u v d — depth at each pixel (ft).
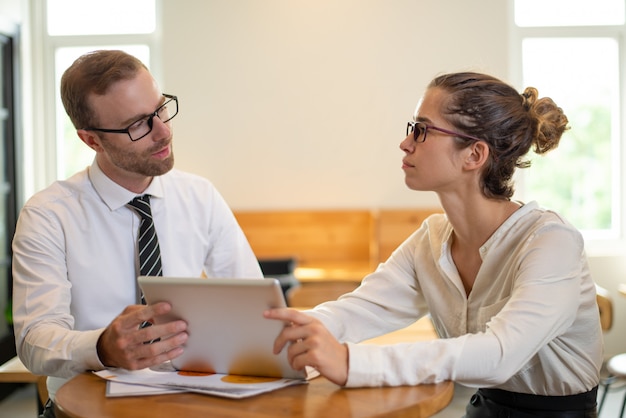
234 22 16.65
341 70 16.71
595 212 17.19
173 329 4.75
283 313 4.45
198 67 16.72
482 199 5.23
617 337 16.28
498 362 4.50
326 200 16.94
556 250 4.85
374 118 16.75
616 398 13.74
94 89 5.93
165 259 6.79
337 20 16.63
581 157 17.15
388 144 16.80
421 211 16.17
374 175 16.84
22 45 16.07
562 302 4.75
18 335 5.70
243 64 16.72
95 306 6.49
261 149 16.87
